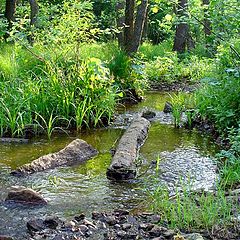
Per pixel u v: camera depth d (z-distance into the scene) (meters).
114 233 4.76
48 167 6.82
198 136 8.75
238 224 4.84
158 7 9.09
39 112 9.15
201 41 20.84
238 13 8.41
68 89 9.55
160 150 7.80
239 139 7.16
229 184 6.12
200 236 4.58
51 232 4.80
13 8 16.52
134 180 6.41
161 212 5.28
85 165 7.02
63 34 10.65
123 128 9.34
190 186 5.95
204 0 18.31
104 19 26.52
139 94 12.19
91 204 5.59
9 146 7.95
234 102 8.59
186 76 15.71
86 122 9.17
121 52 12.15
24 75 10.24
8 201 5.56
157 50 20.98
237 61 8.73
